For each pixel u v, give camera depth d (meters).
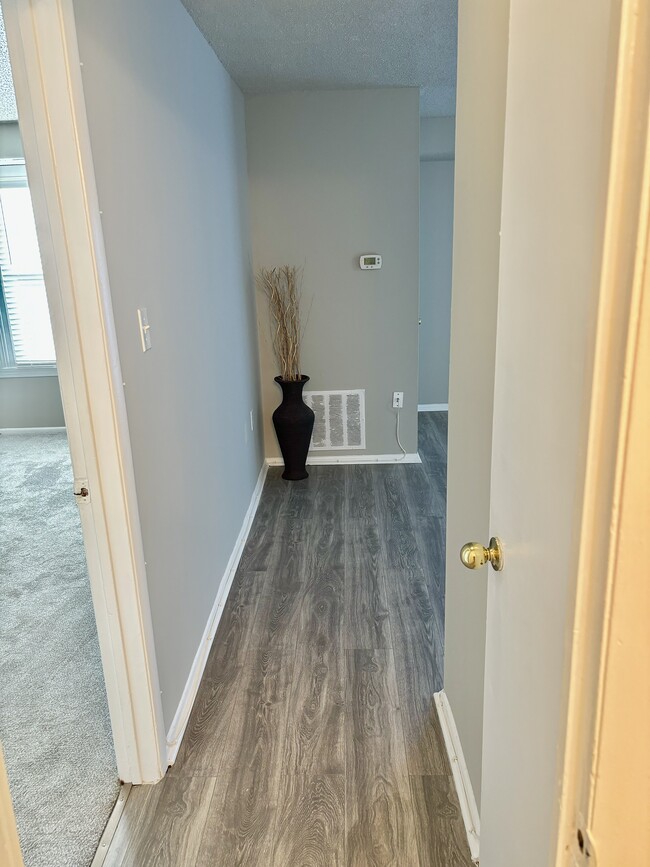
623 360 0.44
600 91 0.49
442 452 4.57
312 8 2.40
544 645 0.69
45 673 2.28
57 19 1.26
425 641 2.37
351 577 2.85
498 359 0.92
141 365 1.71
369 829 1.59
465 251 1.49
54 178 1.34
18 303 5.43
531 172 0.72
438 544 3.15
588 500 0.49
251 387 3.74
